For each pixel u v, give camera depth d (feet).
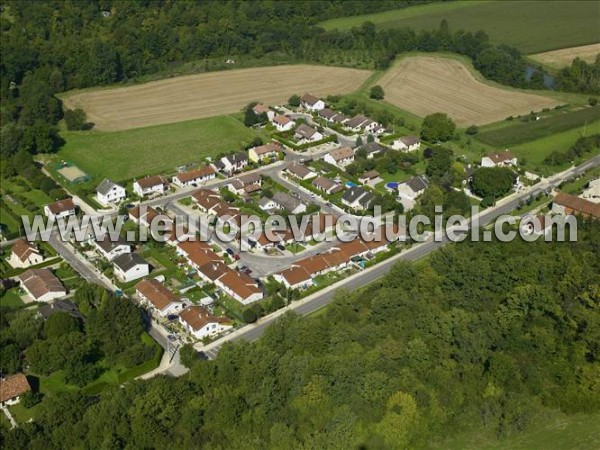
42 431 440.45
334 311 550.77
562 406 477.36
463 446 453.58
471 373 489.26
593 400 476.13
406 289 572.92
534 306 533.55
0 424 464.24
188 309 572.92
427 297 561.02
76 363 502.38
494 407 471.62
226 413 446.19
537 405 478.59
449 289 570.46
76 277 629.10
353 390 464.24
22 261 641.40
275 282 615.16
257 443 438.40
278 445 436.76
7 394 479.41
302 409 453.58
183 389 461.78
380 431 444.55
